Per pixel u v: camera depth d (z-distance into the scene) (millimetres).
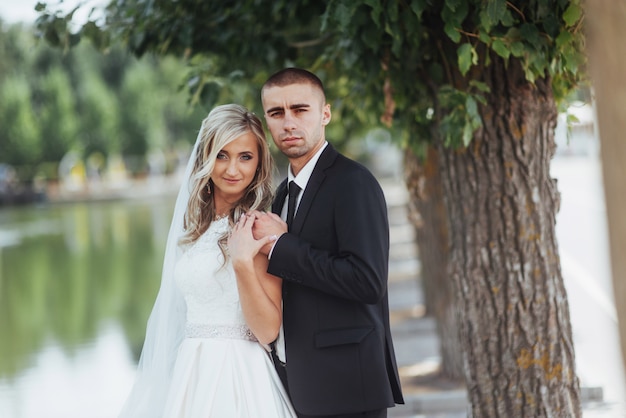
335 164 3762
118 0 5828
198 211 3971
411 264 17188
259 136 3920
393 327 10930
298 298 3764
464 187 4762
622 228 2094
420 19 4277
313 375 3707
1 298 15336
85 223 31406
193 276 3879
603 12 2113
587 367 8164
